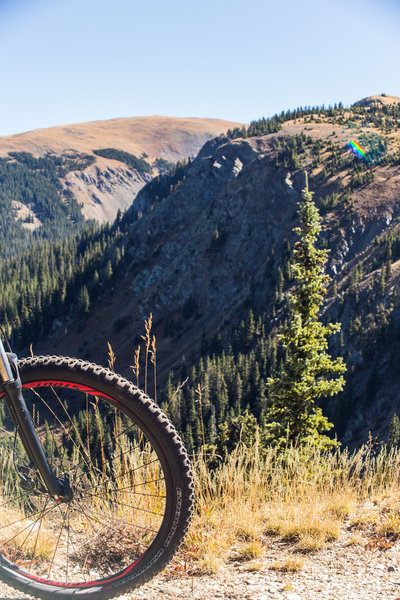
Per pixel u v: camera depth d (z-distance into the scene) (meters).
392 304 121.19
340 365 14.27
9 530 2.20
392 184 189.38
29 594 1.94
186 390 58.91
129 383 1.85
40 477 1.93
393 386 101.44
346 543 2.79
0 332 1.88
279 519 3.18
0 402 1.86
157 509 2.65
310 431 13.56
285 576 2.42
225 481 3.47
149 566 1.88
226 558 2.69
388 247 142.25
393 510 3.13
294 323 14.76
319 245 171.50
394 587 2.21
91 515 2.35
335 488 3.69
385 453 4.04
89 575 2.27
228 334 165.12
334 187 199.12
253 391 109.56
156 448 1.84
